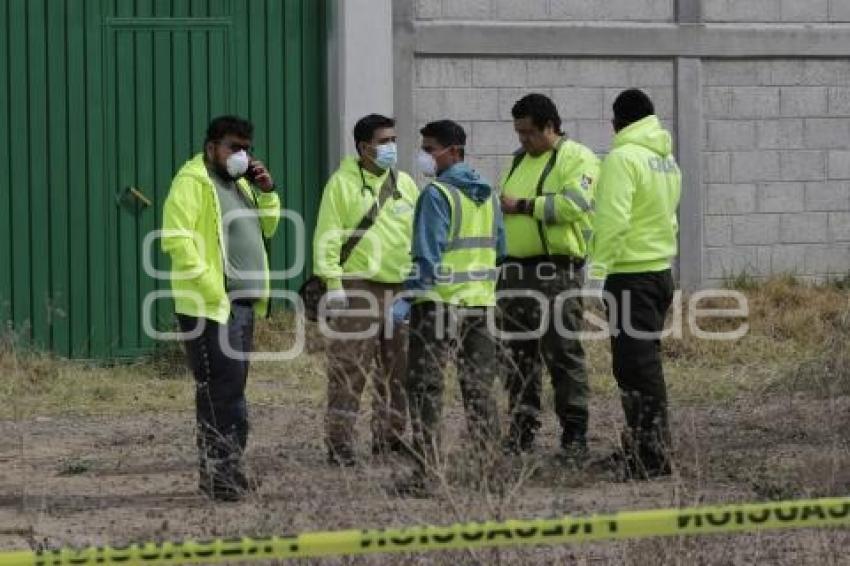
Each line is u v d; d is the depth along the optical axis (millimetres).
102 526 32031
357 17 53375
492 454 28500
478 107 55250
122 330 52250
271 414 44688
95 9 51562
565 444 38094
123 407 46469
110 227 52062
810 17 58719
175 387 49125
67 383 48812
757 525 20781
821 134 59031
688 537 26656
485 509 26797
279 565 25641
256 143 53188
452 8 54906
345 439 35469
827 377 45562
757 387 47500
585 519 20609
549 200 37875
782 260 58844
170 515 32500
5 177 51125
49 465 38750
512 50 55375
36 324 51562
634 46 56688
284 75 53375
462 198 34031
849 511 20938
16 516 33219
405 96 54406
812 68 58812
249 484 33406
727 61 57938
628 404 35469
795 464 35281
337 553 20438
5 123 51031
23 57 51094
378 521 27266
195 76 52531
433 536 20359
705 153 57875
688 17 57250
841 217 59438
